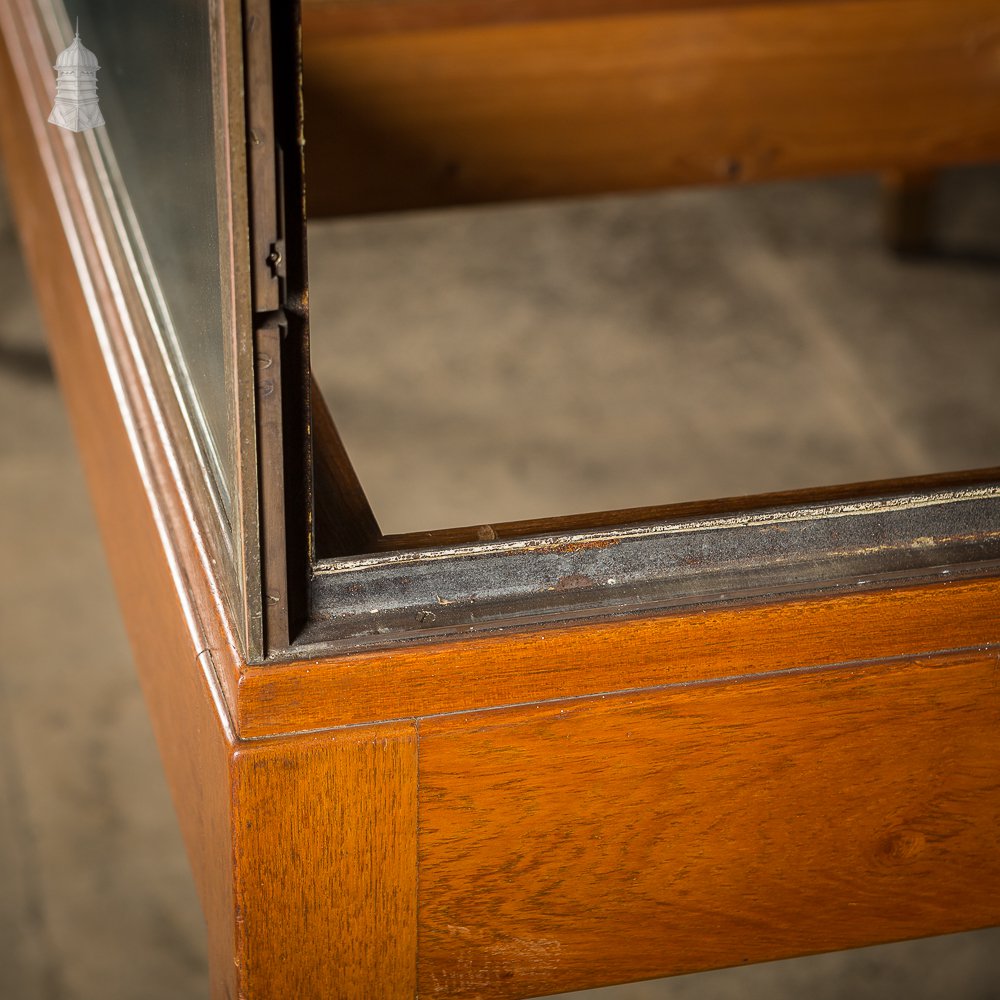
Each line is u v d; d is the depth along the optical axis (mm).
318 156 1597
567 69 1639
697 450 2092
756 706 675
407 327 2373
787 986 1430
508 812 672
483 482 2008
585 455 2072
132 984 1376
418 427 2121
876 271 2574
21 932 1420
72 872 1483
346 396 2186
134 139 812
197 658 648
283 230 516
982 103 1790
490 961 722
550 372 2266
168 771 881
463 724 640
